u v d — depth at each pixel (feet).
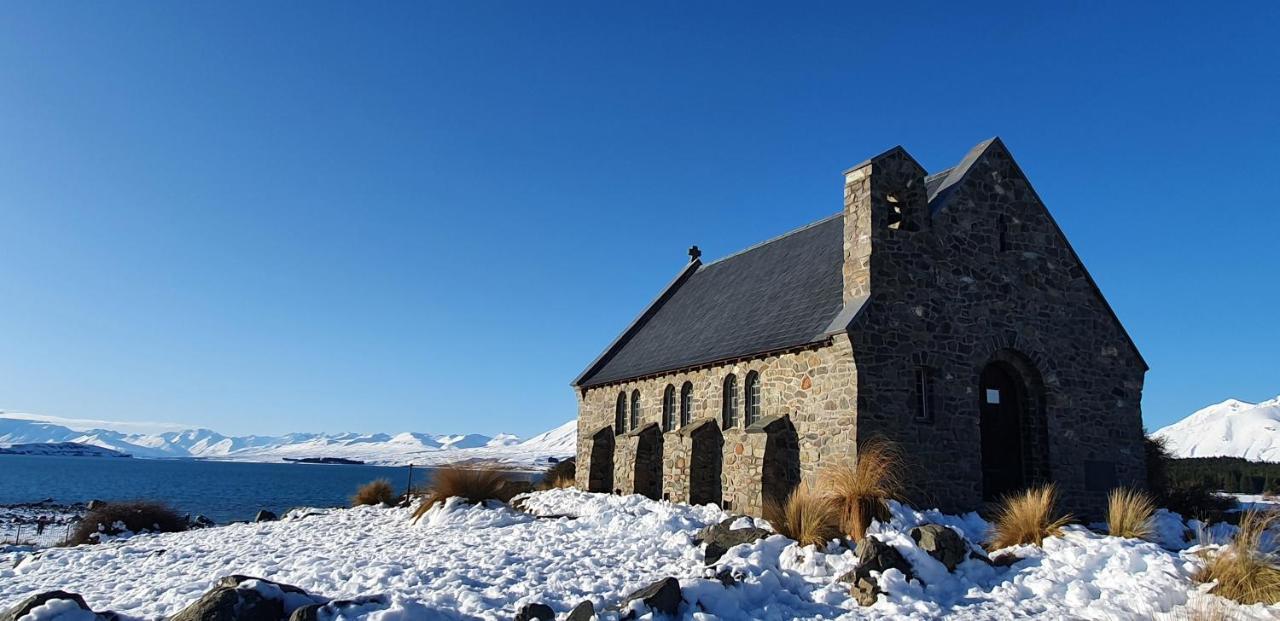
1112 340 72.74
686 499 74.28
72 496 240.32
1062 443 67.31
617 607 37.27
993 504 63.52
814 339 63.10
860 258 63.10
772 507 53.93
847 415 59.47
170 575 52.01
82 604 35.55
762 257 97.40
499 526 69.41
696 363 79.66
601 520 65.51
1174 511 68.23
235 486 323.57
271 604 34.78
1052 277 71.10
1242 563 38.09
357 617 34.09
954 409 63.21
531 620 35.68
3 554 68.33
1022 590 41.98
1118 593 39.99
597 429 100.99
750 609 39.01
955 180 68.59
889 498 54.75
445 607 37.68
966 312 65.67
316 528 78.23
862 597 40.45
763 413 70.33
